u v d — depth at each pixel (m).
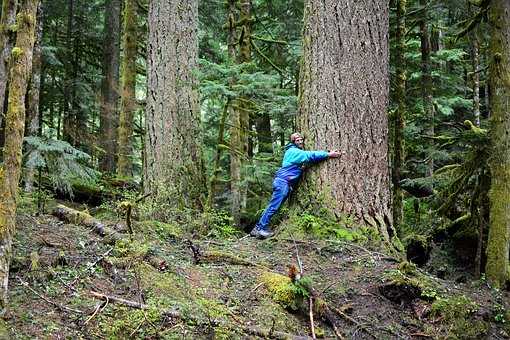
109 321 4.25
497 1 7.11
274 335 4.70
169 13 8.98
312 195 7.59
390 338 5.36
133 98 11.81
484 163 7.77
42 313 4.08
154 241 6.63
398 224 10.10
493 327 5.81
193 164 8.88
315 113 7.79
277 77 8.76
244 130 11.90
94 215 8.52
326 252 6.89
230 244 7.34
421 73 11.48
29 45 3.96
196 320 4.55
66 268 4.95
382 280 6.08
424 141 10.91
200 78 9.04
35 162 6.45
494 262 6.88
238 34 13.43
